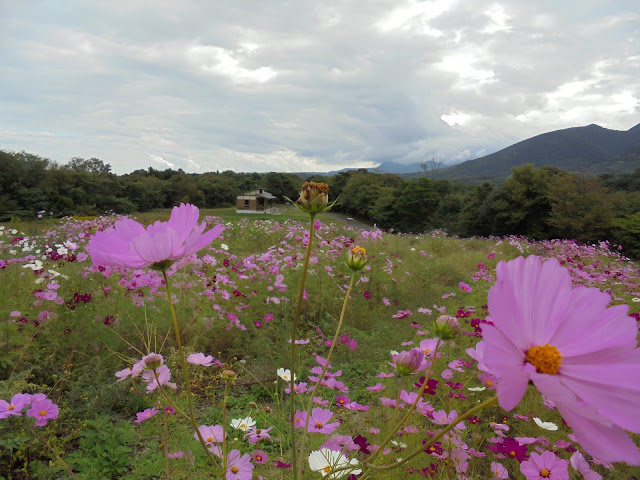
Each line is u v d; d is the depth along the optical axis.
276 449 2.13
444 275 7.38
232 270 4.62
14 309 3.00
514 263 0.63
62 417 2.33
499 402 0.50
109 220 10.06
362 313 4.62
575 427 0.50
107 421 2.38
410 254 8.01
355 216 55.88
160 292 3.48
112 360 2.98
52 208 36.72
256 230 9.98
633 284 6.12
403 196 42.50
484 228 30.64
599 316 0.58
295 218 19.05
